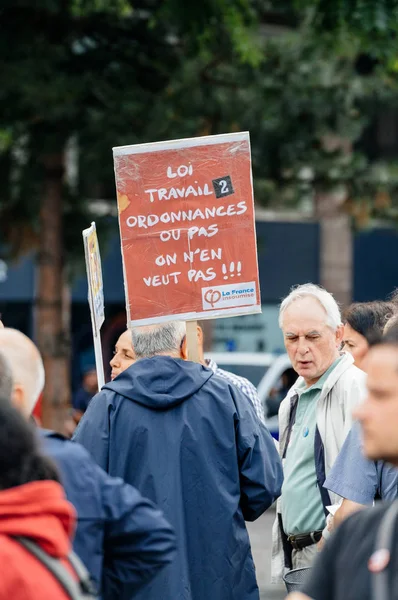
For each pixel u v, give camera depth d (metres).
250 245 6.59
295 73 17.08
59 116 16.06
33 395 4.55
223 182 6.59
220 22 16.20
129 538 4.43
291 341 6.79
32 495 3.35
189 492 5.66
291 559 6.84
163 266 6.55
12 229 17.55
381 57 14.84
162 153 6.57
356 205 17.95
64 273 18.14
